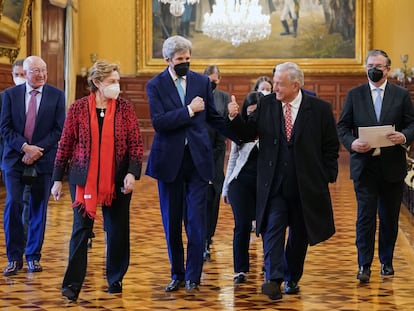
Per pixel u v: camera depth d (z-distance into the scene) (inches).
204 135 239.3
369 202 253.3
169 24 827.4
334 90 823.1
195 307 217.2
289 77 230.5
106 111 229.0
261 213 231.6
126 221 234.2
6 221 266.1
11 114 268.4
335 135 235.1
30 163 264.4
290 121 233.3
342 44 823.7
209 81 245.6
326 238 232.7
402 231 372.5
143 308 215.8
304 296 232.1
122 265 236.4
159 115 237.0
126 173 230.2
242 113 260.7
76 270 224.7
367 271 252.7
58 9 730.8
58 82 737.0
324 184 233.1
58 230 370.9
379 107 258.7
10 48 579.5
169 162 237.0
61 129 270.8
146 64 828.0
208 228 299.4
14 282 250.8
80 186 226.8
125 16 830.5
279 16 824.9
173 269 242.4
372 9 821.9
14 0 562.3
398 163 253.8
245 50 825.5
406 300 225.9
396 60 820.0
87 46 831.1
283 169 231.6
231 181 251.8
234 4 740.0
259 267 281.4
